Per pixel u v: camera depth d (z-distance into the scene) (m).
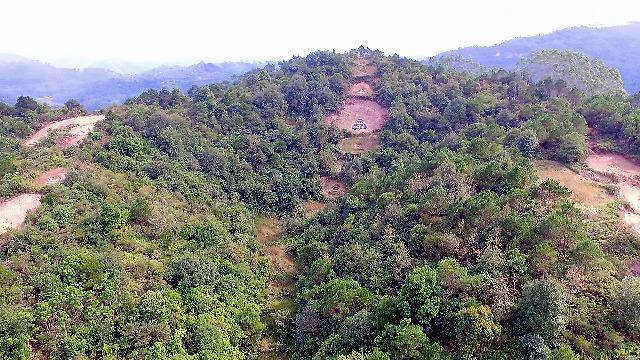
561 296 28.12
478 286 30.69
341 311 36.66
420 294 30.59
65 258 36.09
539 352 27.02
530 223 36.75
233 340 37.38
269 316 43.59
